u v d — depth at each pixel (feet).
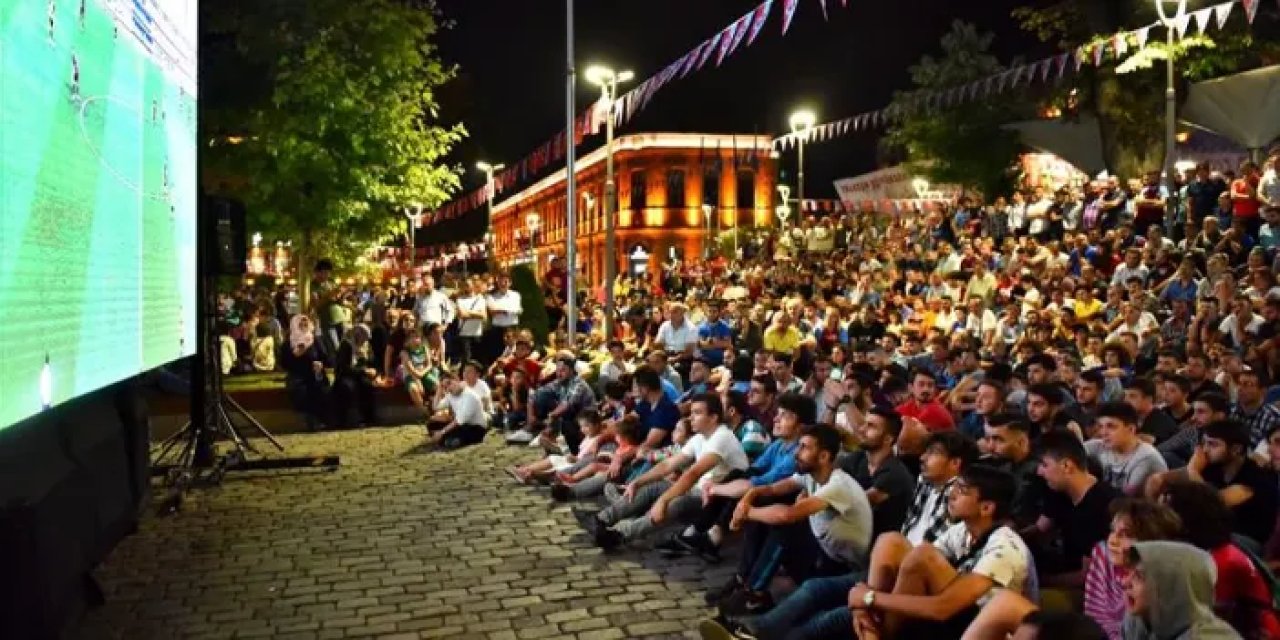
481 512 27.22
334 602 19.56
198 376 31.60
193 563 22.29
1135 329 36.99
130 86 19.74
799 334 44.45
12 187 13.16
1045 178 96.43
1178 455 21.63
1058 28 73.00
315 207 46.68
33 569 15.21
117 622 18.51
